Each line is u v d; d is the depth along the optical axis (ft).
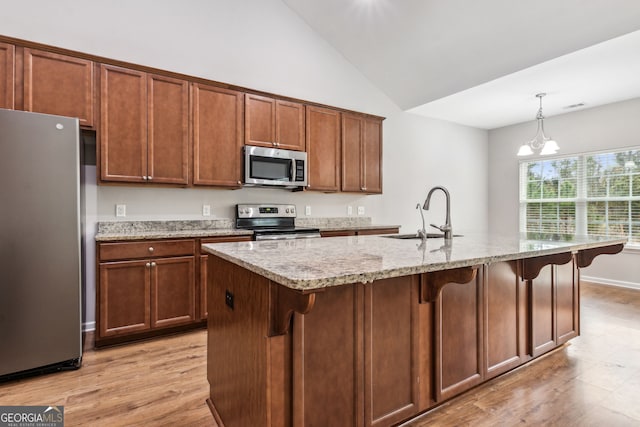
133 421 5.35
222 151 10.33
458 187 18.07
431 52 12.05
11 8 8.39
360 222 14.61
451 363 5.63
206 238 9.44
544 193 17.15
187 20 10.65
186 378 6.74
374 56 13.41
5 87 7.55
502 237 7.77
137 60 9.88
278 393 3.86
